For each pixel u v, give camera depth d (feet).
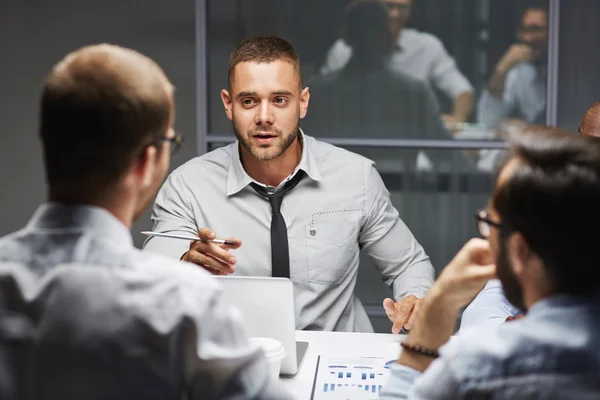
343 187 7.77
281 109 7.13
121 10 12.88
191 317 2.92
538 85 10.77
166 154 3.25
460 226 10.81
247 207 7.60
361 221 7.78
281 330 5.48
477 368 2.84
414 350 3.76
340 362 5.85
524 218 2.85
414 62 10.74
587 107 10.84
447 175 10.80
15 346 2.92
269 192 7.65
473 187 10.78
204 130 10.98
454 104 10.81
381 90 10.79
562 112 10.87
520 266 2.96
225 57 10.97
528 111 10.80
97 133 2.97
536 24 10.68
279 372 5.44
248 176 7.55
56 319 2.89
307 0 10.79
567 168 2.80
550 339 2.78
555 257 2.83
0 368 2.91
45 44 13.05
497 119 10.80
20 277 2.96
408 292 7.55
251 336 5.52
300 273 7.57
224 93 7.66
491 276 3.52
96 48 3.17
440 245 10.85
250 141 7.18
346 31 10.77
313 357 5.98
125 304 2.90
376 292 10.73
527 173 2.85
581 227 2.76
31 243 3.02
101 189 3.05
